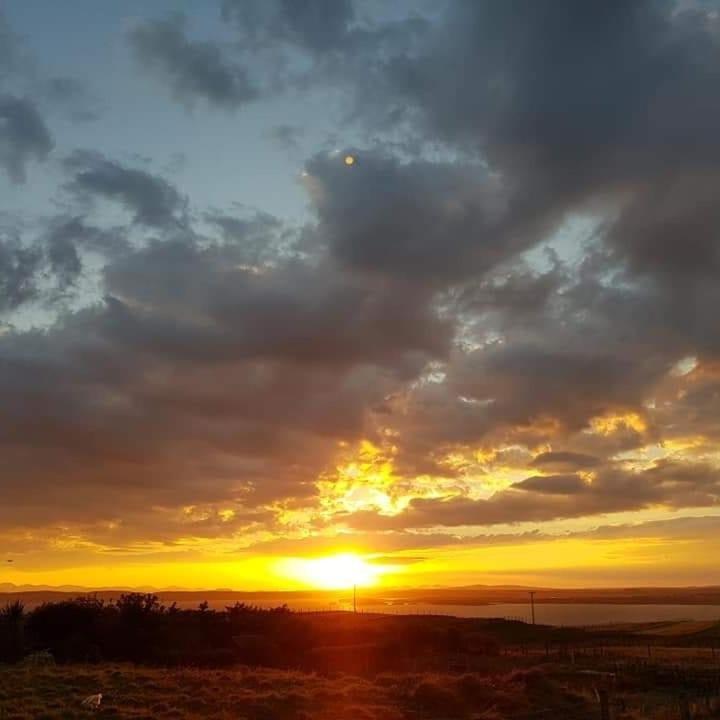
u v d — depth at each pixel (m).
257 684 32.56
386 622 75.81
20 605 48.47
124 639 51.28
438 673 45.47
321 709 26.80
